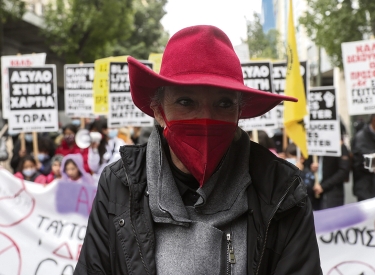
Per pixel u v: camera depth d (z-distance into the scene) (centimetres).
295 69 521
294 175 149
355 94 618
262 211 146
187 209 148
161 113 156
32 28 2270
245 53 693
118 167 158
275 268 146
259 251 143
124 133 792
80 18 2100
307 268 144
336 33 1584
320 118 590
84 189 390
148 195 150
